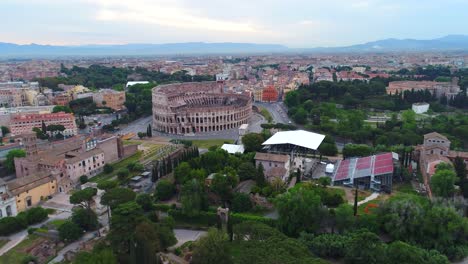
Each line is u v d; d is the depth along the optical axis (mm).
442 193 161625
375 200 173750
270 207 168500
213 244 117438
